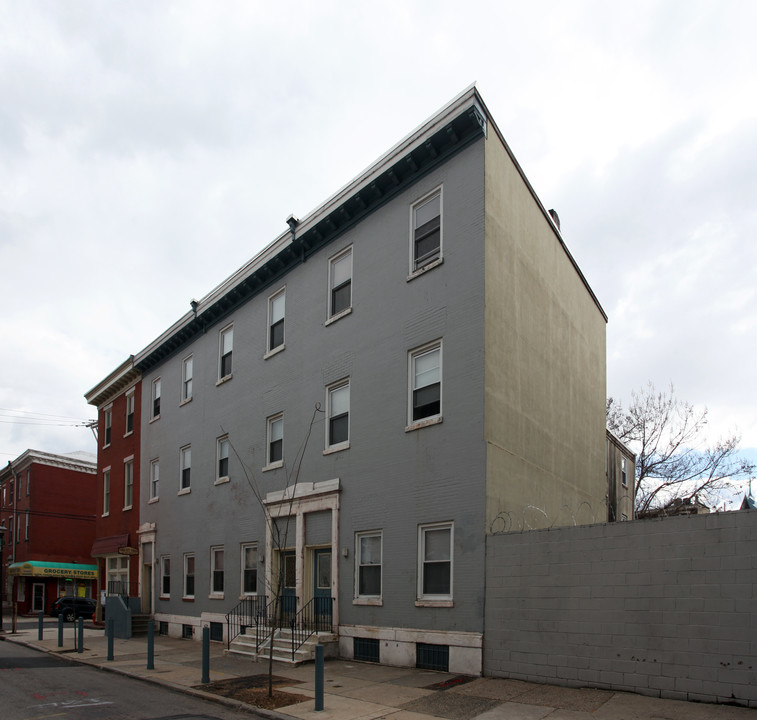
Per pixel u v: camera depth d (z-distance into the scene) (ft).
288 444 61.41
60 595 150.51
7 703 37.52
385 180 53.31
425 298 49.11
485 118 47.44
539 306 55.98
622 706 31.14
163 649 64.28
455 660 41.52
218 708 35.78
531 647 38.06
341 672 44.21
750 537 30.99
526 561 39.22
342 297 58.13
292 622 49.90
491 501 42.78
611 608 35.06
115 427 103.50
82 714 34.24
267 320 67.87
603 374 76.28
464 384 45.09
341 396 56.34
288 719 31.91
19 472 161.79
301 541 56.59
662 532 33.83
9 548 162.61
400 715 31.89
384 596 47.50
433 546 45.37
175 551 80.28
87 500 159.12
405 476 47.80
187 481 80.89
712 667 31.12
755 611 30.30
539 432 53.21
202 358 80.07
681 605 32.58
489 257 46.34
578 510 61.57
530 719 30.07
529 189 55.42
